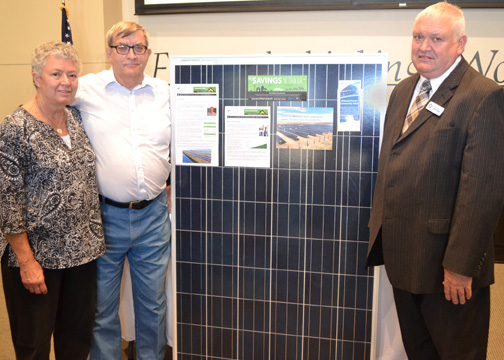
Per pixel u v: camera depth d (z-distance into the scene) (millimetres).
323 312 1943
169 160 2113
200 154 1961
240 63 1882
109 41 1740
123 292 2154
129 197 1836
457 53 1462
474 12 2572
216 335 2051
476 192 1344
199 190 1982
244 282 1994
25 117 1506
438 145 1432
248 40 2785
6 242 1596
